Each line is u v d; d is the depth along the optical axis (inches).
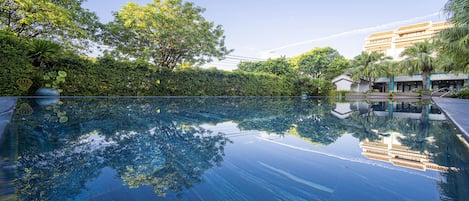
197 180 50.5
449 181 49.2
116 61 386.9
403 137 97.9
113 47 458.9
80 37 398.6
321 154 71.7
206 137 97.2
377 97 739.4
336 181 49.9
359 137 98.4
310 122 147.0
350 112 222.1
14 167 56.8
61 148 75.3
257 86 621.0
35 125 113.1
